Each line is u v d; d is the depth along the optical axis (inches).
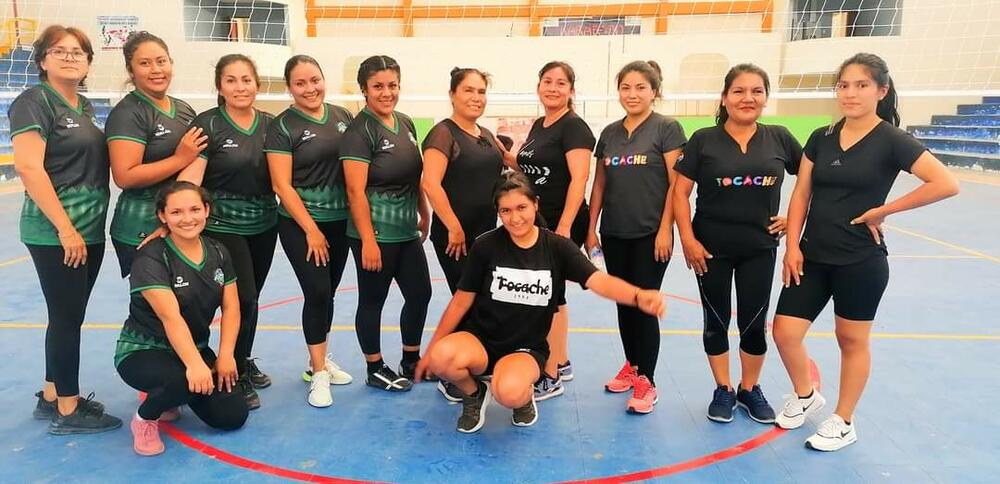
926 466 98.3
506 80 663.1
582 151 119.3
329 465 99.4
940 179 92.2
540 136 124.8
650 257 118.8
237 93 112.7
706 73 650.8
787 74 635.5
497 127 644.7
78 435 108.9
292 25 673.6
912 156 94.5
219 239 116.1
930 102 606.5
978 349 146.0
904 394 122.9
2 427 111.2
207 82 627.2
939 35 596.4
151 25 614.9
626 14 665.6
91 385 129.1
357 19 681.6
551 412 119.1
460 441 107.5
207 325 109.4
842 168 99.3
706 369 138.9
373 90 118.6
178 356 104.8
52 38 100.3
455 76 121.8
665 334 161.3
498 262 107.7
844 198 100.2
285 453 103.2
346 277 222.2
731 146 108.1
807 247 104.6
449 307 113.0
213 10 664.4
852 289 100.7
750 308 112.3
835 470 97.7
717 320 114.0
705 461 100.7
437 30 680.4
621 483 94.4
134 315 104.8
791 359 108.7
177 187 99.7
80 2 593.9
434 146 119.9
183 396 101.7
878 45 606.2
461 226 124.7
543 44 655.8
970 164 529.7
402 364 134.9
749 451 103.9
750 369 116.4
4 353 144.5
